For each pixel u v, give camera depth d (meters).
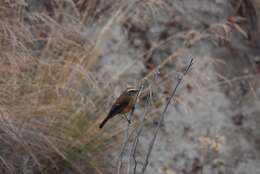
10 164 8.46
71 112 9.19
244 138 11.40
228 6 13.59
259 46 13.31
